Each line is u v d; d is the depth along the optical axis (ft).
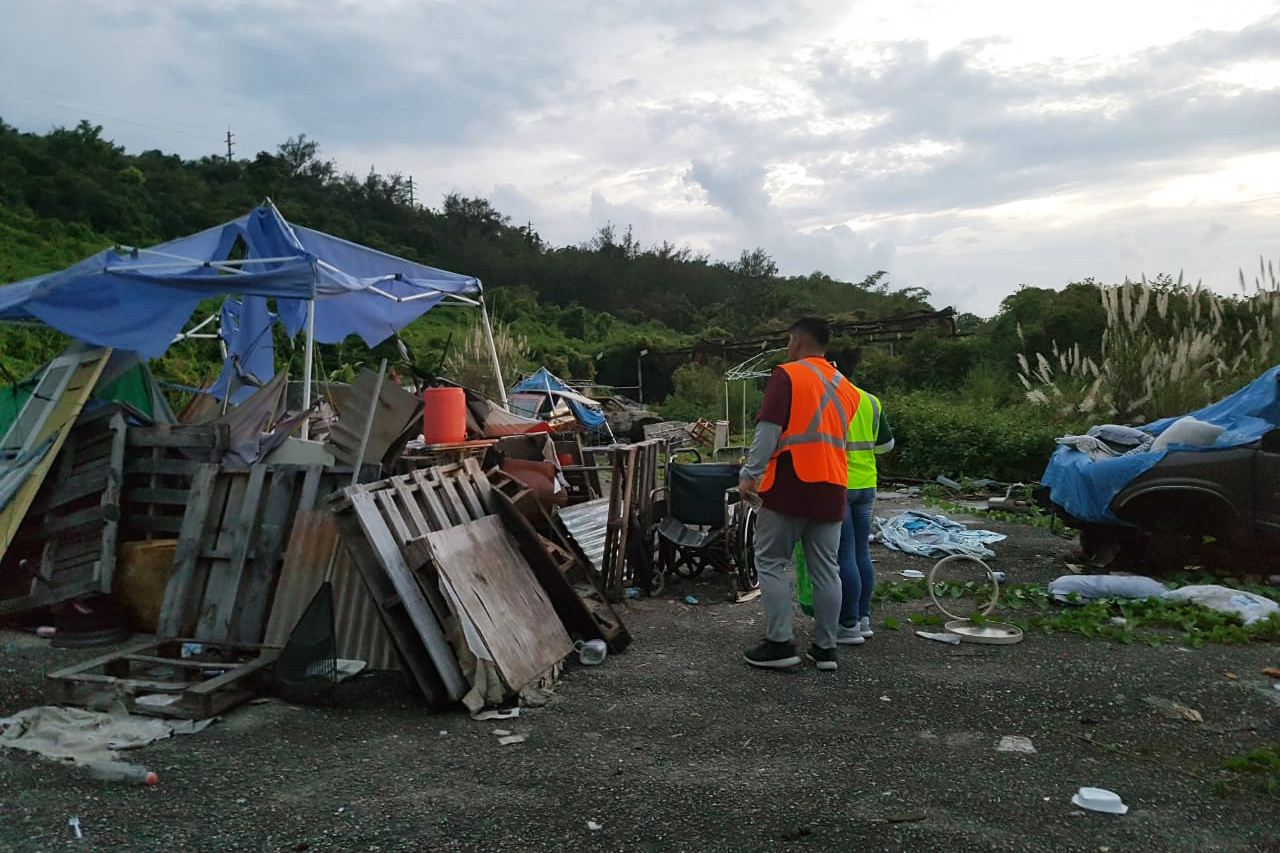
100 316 23.04
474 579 16.14
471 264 262.88
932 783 11.87
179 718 14.30
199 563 18.30
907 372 76.79
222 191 206.08
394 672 16.94
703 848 10.16
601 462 43.45
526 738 13.71
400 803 11.34
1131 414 45.83
